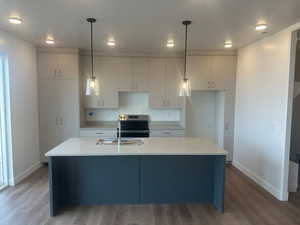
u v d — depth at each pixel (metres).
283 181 3.19
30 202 3.09
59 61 4.56
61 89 4.59
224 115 4.80
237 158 4.67
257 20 2.82
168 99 5.04
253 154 4.00
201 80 4.76
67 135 4.68
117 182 3.03
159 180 3.06
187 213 2.85
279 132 3.24
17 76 3.78
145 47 4.49
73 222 2.63
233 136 4.84
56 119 4.64
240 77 4.55
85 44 4.25
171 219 2.71
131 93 5.38
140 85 5.00
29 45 4.18
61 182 2.98
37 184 3.71
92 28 3.21
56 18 2.79
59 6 2.40
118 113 5.39
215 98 5.36
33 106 4.37
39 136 4.62
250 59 4.12
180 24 3.01
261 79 3.73
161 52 4.94
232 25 3.03
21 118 3.91
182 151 2.69
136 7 2.43
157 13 2.61
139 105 5.41
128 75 4.96
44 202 3.09
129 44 4.23
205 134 5.40
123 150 2.72
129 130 4.89
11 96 3.60
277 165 3.29
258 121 3.82
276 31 3.26
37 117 4.55
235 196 3.35
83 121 5.06
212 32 3.38
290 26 3.00
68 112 4.64
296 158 4.02
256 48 3.91
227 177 4.13
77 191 3.01
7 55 3.48
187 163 3.06
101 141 3.25
